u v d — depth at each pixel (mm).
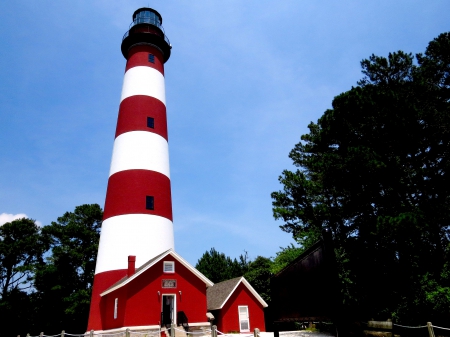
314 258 7184
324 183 26297
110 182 28984
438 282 19641
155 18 36844
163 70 35531
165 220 27875
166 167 30266
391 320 18719
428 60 25812
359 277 24344
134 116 30562
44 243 45531
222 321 28109
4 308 39625
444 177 21578
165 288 23156
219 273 52219
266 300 39375
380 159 21719
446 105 22969
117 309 22922
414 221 18516
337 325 6066
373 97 23391
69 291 41188
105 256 26281
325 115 27578
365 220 24828
